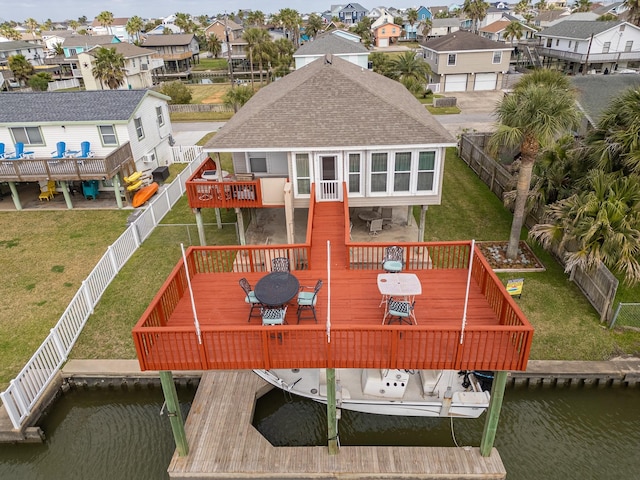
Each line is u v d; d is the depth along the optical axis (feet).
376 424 39.73
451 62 173.99
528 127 49.26
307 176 57.57
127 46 196.65
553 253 59.21
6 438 38.06
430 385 36.81
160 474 35.88
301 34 353.92
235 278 39.75
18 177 76.23
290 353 30.32
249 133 55.62
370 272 40.01
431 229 67.10
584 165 57.21
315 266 41.86
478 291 36.73
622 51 173.06
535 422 39.63
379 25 320.50
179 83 164.55
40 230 72.95
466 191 81.71
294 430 39.58
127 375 42.78
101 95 89.86
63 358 44.16
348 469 34.01
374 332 29.58
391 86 78.79
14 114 84.02
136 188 81.15
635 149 49.90
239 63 261.24
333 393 32.35
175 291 36.09
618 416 40.22
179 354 30.40
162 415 41.29
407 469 33.94
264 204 58.18
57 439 39.37
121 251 60.95
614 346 44.16
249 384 41.47
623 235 45.24
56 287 57.00
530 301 50.83
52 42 399.44
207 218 74.69
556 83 63.52
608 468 35.65
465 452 35.22
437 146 53.72
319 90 59.06
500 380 30.71
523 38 241.55
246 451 35.42
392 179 57.00
